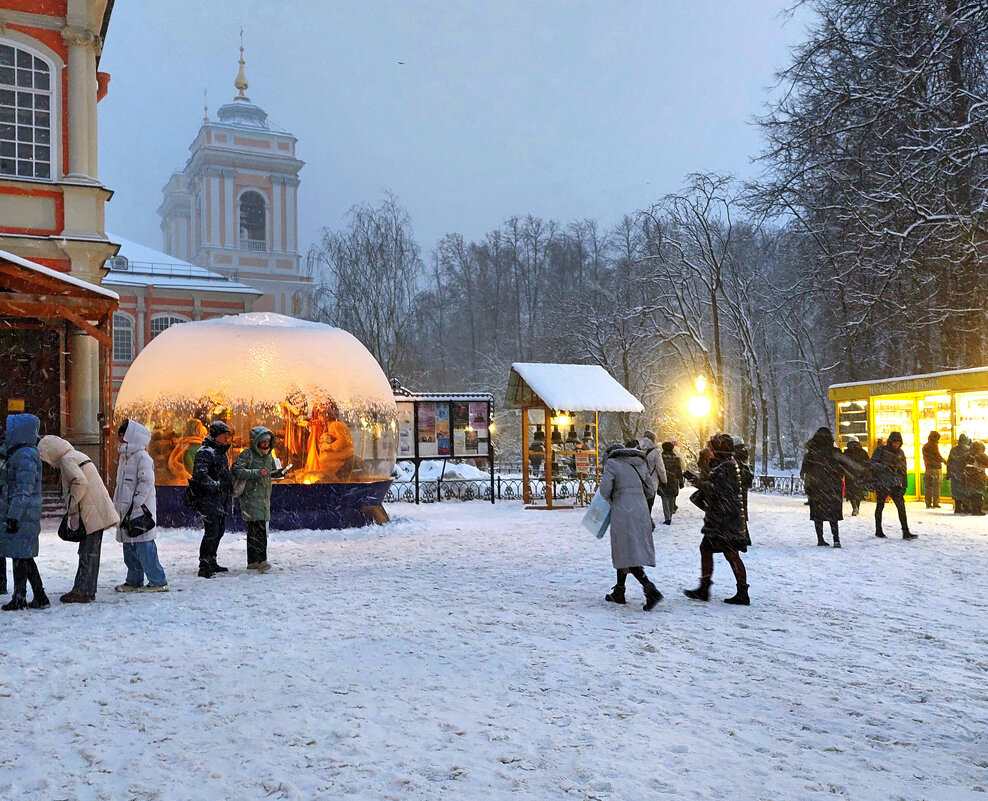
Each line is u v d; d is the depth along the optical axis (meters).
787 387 48.19
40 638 6.64
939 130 21.31
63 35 19.73
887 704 5.11
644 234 42.25
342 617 7.52
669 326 39.25
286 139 63.47
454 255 60.91
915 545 12.88
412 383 41.03
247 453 10.50
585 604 8.28
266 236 62.50
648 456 14.70
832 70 25.47
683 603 8.35
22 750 4.32
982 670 5.91
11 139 19.36
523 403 21.97
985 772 4.04
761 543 13.26
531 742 4.39
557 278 59.66
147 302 45.12
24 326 18.47
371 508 16.42
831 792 3.79
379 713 4.85
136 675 5.63
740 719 4.80
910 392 20.42
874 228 24.58
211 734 4.53
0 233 18.86
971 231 21.89
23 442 7.84
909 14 22.89
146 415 15.43
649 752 4.25
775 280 40.28
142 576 8.99
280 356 15.98
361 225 40.69
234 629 7.02
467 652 6.28
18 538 7.70
